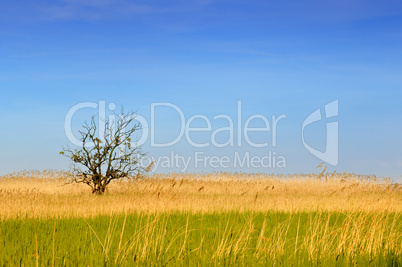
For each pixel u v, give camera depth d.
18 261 7.58
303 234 11.20
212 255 8.16
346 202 18.52
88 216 15.13
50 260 7.78
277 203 19.17
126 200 19.25
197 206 17.80
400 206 17.30
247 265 7.57
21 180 32.94
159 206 17.64
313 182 31.97
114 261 7.70
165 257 8.03
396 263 7.74
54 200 19.36
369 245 8.49
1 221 13.20
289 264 7.74
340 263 7.75
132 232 11.46
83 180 27.20
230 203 19.23
